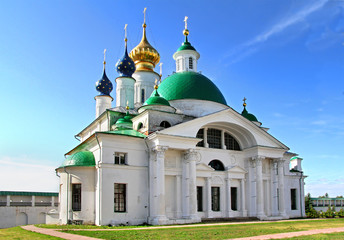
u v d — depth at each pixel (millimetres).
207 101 41562
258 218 39750
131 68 52219
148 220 33812
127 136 34625
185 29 49000
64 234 23391
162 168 33938
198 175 38312
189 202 34938
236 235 21344
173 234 22391
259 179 40906
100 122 45219
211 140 41250
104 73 57031
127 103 46000
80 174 33906
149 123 36500
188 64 47375
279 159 43062
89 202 33500
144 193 34781
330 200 72125
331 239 18641
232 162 41781
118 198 33594
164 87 43625
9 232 25844
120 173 33750
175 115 38406
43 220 57000
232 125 40750
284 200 43469
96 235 22422
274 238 19359
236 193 41438
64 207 34281
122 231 25297
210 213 38281
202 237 20406
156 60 56656
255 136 41531
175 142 35125
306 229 25328
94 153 35281
